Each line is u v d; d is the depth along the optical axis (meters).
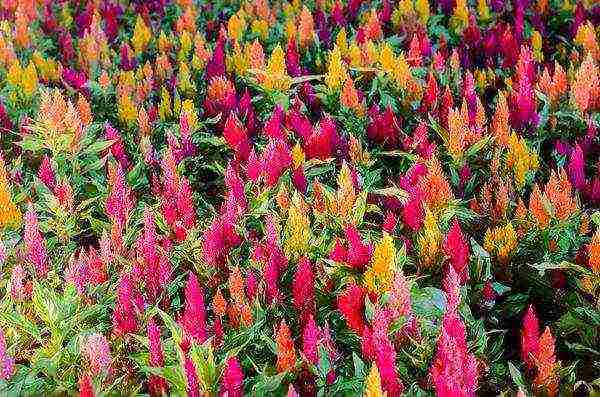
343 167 1.73
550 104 2.27
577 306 1.65
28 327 1.53
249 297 1.58
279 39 2.96
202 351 1.37
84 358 1.46
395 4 3.18
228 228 1.72
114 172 1.96
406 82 2.34
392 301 1.41
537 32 2.65
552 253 1.72
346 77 2.32
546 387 1.41
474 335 1.55
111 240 1.77
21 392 1.47
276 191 1.90
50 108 2.08
